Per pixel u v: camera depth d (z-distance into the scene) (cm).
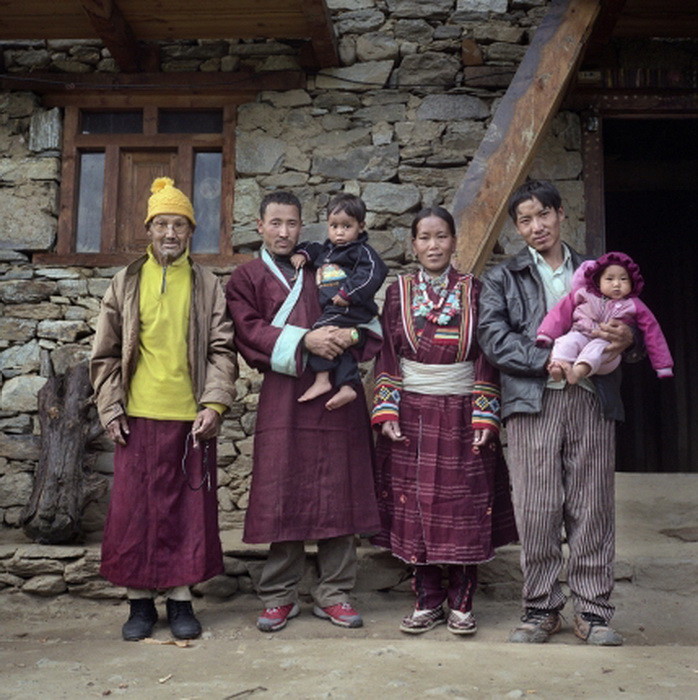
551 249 319
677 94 515
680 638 318
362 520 321
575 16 423
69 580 365
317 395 321
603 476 300
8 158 496
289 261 343
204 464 319
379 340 331
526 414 302
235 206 489
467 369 321
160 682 244
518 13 507
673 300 921
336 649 280
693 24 503
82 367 442
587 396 301
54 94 505
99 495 411
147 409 315
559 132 504
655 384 915
